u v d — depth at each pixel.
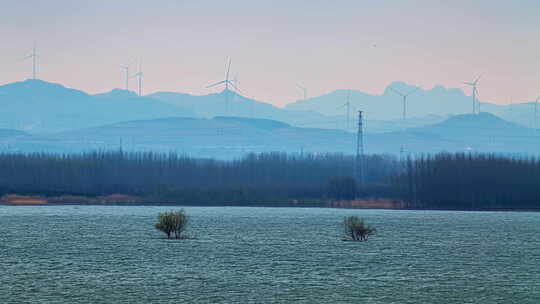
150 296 116.81
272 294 119.56
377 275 140.75
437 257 171.25
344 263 156.50
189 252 173.12
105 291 120.62
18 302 111.62
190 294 118.69
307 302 113.62
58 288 122.88
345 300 115.69
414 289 126.25
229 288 124.38
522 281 135.88
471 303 115.31
